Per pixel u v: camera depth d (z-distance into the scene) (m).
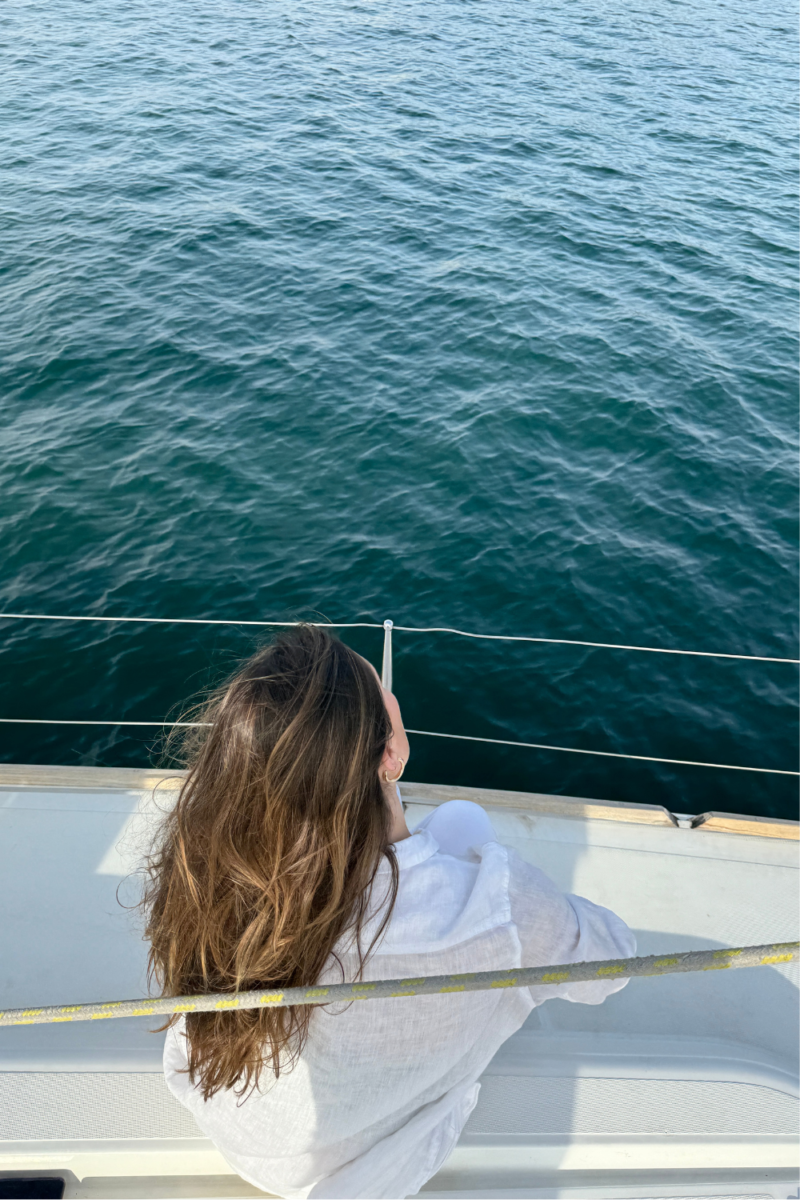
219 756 0.69
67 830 1.92
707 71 24.28
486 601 7.32
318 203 14.42
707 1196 1.18
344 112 18.78
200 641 6.80
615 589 7.47
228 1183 1.17
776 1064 1.36
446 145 17.39
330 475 8.63
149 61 21.31
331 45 23.86
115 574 7.38
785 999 1.60
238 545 7.75
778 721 6.39
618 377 10.30
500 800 2.07
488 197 15.14
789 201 15.90
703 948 1.72
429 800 2.08
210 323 10.93
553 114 19.77
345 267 12.48
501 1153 1.17
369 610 7.18
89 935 1.67
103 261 12.18
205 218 13.55
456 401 9.77
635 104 20.94
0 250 12.30
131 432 9.03
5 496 8.09
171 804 1.99
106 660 6.61
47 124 16.97
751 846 1.96
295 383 9.92
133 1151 1.15
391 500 8.35
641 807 2.05
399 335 10.96
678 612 7.28
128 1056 1.26
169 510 8.08
